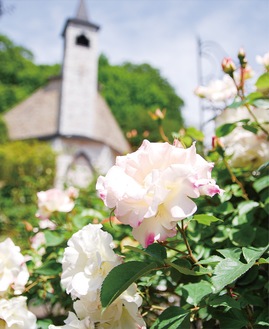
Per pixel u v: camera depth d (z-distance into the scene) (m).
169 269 1.37
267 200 1.52
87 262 1.14
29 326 1.33
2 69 35.25
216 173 1.90
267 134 1.69
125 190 0.94
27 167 17.38
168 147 0.99
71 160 23.42
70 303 1.68
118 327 1.13
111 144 26.00
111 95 36.09
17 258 1.39
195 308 1.18
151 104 36.94
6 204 11.43
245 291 1.31
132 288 1.14
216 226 1.59
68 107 25.61
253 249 1.18
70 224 2.12
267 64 1.82
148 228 0.95
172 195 0.95
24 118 26.38
